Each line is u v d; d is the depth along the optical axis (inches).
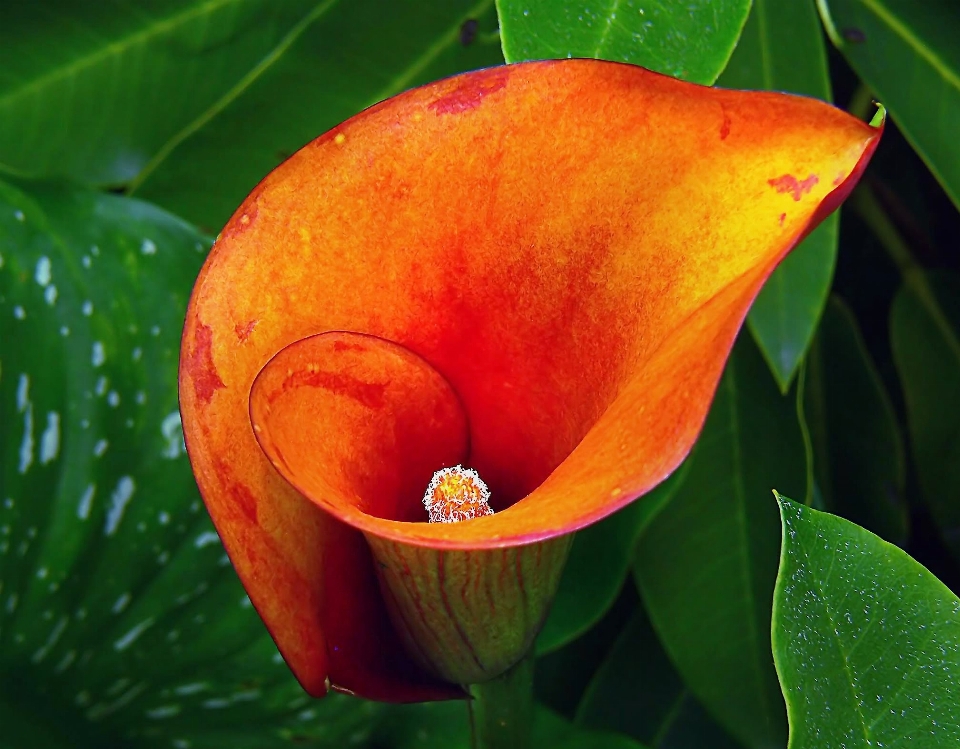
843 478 21.5
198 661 18.5
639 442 14.0
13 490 17.6
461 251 15.7
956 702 15.4
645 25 16.6
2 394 17.5
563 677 21.6
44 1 20.2
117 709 18.5
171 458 18.3
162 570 18.3
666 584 20.2
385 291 15.7
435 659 15.7
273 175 15.3
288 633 15.3
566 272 15.5
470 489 15.9
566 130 15.2
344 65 19.8
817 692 15.4
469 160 15.4
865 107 21.1
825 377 21.6
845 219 22.8
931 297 21.5
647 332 15.1
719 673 20.1
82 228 18.2
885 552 15.4
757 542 20.2
